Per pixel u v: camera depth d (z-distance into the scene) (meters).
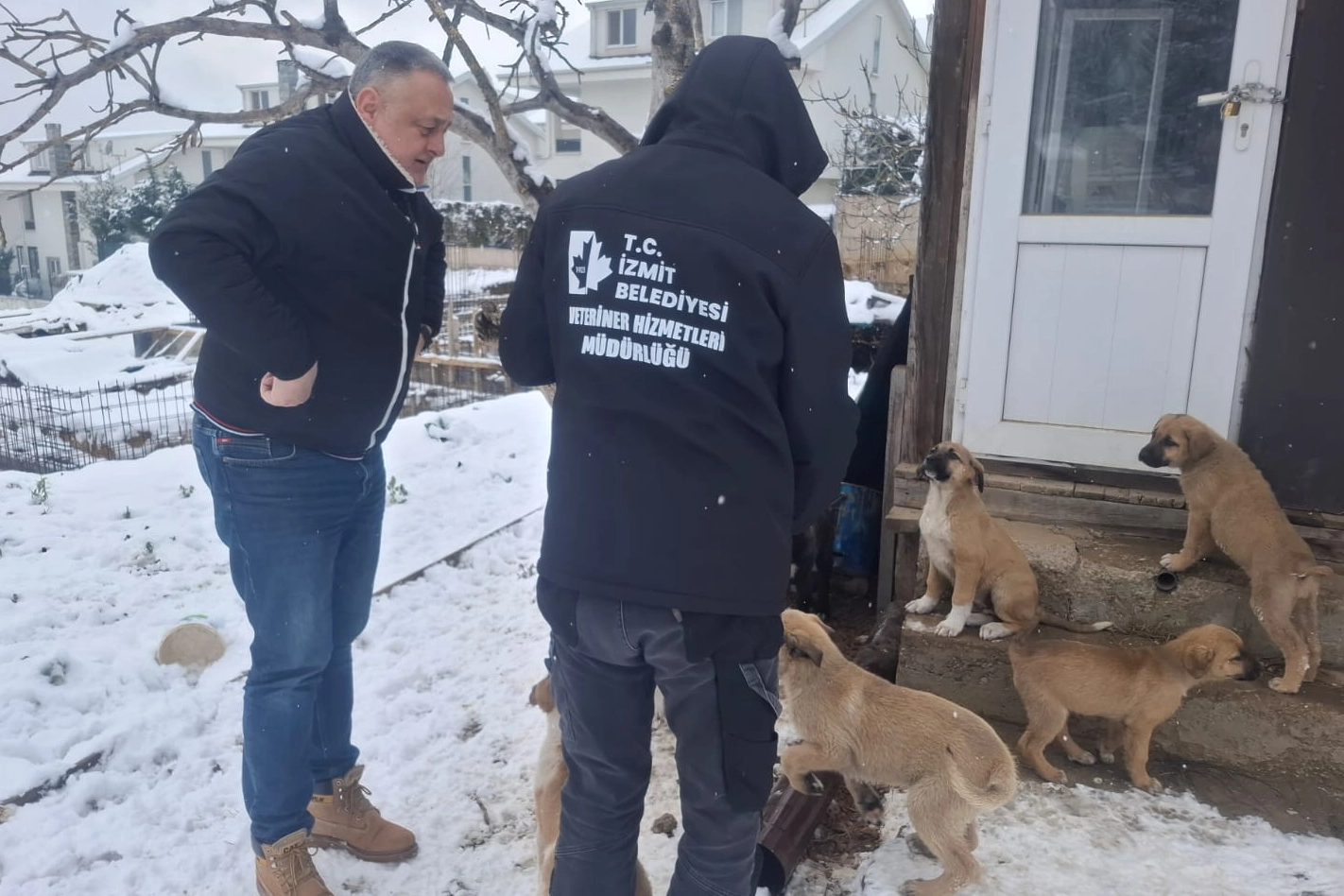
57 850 2.96
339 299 2.55
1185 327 3.88
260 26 5.59
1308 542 3.73
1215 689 3.36
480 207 20.72
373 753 3.57
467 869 2.99
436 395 13.40
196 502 6.26
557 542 2.07
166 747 3.55
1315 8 3.50
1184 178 3.84
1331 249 3.61
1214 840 3.06
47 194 31.58
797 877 2.95
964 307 4.16
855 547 5.09
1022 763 3.46
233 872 2.92
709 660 2.02
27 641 4.23
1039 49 3.90
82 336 18.39
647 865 2.97
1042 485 4.09
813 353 2.03
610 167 2.14
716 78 2.12
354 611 2.96
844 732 2.90
